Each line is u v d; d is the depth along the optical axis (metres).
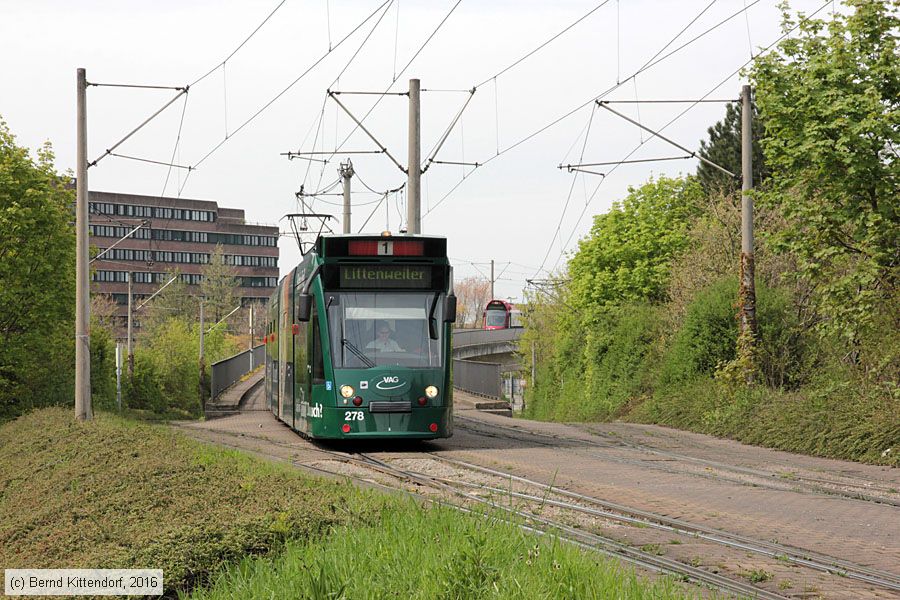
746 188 26.05
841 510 12.41
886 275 20.62
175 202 160.62
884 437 18.27
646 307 41.91
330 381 19.67
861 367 21.53
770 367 26.88
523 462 17.88
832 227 21.45
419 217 29.11
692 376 30.38
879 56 20.70
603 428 28.02
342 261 20.08
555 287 65.50
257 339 139.00
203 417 40.00
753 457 19.36
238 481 12.55
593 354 44.12
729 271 34.47
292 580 7.10
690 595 6.91
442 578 6.82
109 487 12.98
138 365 58.88
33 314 34.25
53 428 23.27
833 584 8.25
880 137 20.22
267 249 172.88
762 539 10.37
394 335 19.95
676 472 16.44
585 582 6.80
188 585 7.93
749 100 26.12
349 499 10.64
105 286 151.12
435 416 19.80
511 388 85.06
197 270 163.00
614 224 49.31
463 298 181.25
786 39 21.91
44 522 11.69
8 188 33.44
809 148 20.78
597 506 12.59
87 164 26.67
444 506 9.94
